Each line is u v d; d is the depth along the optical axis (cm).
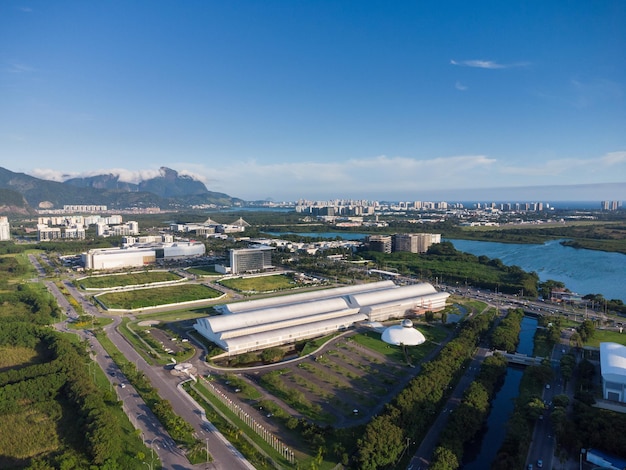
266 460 11962
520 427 13150
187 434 12988
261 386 16788
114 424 13012
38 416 14262
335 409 15025
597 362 19750
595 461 12100
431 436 13625
